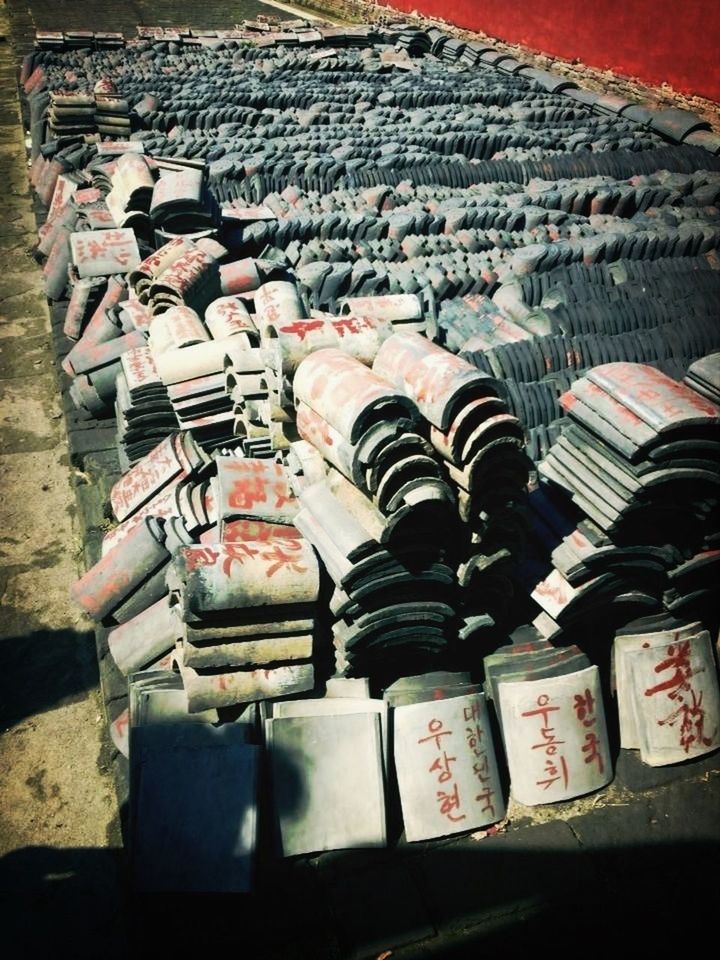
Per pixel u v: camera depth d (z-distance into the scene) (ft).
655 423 13.44
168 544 16.40
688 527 15.07
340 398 12.55
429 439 13.12
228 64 51.13
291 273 25.50
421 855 13.32
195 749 13.12
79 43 52.95
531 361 20.65
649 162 36.58
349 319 15.01
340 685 14.16
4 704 16.33
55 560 20.06
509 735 14.38
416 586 13.93
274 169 33.04
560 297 24.45
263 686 13.58
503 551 14.10
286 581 13.19
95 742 15.61
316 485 14.33
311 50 56.85
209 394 18.58
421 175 34.06
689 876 13.44
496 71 53.78
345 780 13.30
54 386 26.91
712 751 15.38
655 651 15.26
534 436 19.02
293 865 12.91
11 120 52.75
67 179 32.91
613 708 15.96
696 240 28.35
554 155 37.19
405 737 13.65
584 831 13.94
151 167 28.32
